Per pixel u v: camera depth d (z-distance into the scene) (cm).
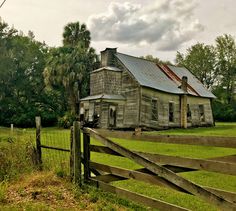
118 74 2869
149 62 3384
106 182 647
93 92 2953
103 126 2666
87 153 700
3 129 3008
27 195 646
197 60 6116
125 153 580
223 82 6000
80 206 588
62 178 751
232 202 438
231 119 4909
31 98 4584
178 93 3052
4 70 4316
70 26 4350
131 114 2731
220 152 1412
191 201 664
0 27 4519
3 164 849
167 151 1441
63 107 4403
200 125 3362
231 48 5925
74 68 3506
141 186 776
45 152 1088
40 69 4666
